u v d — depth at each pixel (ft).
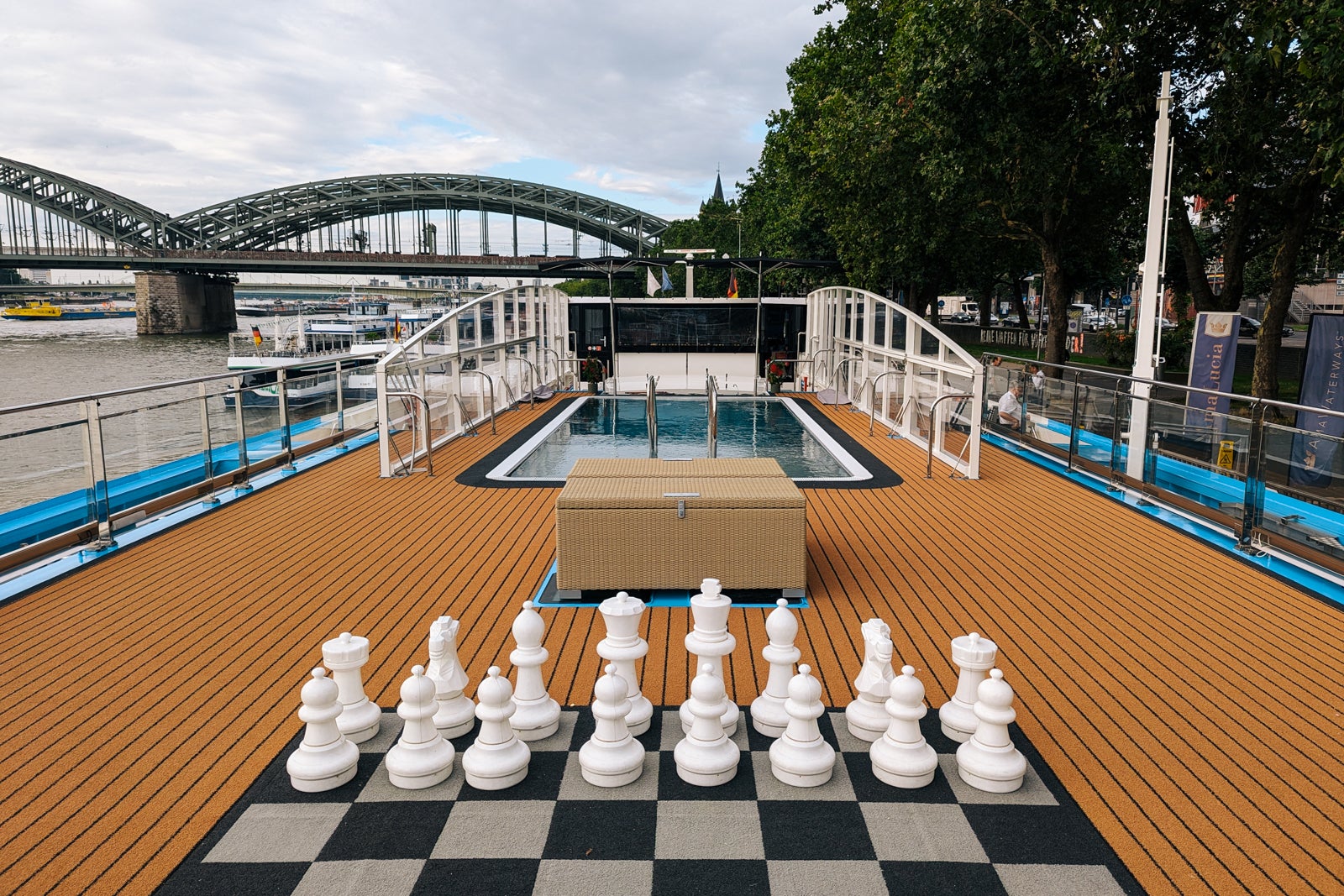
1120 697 13.93
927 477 32.04
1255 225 59.41
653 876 9.27
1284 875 9.43
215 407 29.60
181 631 16.69
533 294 56.03
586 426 46.47
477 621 17.26
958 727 12.21
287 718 13.12
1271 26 31.55
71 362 232.53
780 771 11.18
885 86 66.69
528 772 11.46
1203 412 25.32
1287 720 13.17
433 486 30.35
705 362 67.15
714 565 18.37
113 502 23.81
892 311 42.47
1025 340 132.67
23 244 350.23
